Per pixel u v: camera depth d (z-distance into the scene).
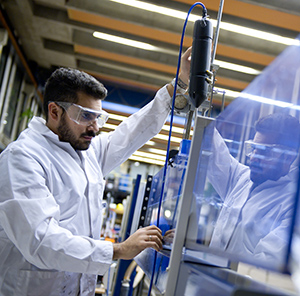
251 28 4.95
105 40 6.83
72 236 1.29
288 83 0.66
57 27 6.64
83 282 1.48
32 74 8.50
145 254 1.75
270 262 0.58
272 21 4.90
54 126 1.55
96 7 5.44
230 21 4.91
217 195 1.01
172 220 1.28
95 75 8.02
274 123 0.82
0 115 7.66
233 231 0.99
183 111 1.45
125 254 1.30
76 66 8.02
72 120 1.47
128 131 1.79
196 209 0.95
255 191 1.01
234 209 1.02
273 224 0.92
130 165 11.32
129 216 3.42
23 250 1.27
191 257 0.94
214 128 0.97
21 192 1.30
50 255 1.25
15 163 1.35
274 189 0.95
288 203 0.87
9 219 1.26
